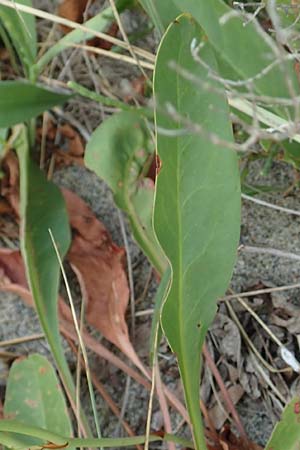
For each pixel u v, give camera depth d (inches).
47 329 19.5
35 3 22.8
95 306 20.5
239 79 18.7
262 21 20.1
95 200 21.7
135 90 22.0
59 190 20.9
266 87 18.4
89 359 20.6
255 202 20.9
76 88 19.8
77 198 21.5
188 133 16.9
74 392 19.5
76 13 22.2
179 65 17.0
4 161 21.5
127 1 20.9
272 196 20.8
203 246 17.2
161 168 16.7
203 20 18.0
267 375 19.9
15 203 21.4
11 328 21.1
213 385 20.1
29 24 20.9
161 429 20.2
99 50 20.6
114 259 20.8
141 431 20.3
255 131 16.3
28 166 21.1
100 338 20.7
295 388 19.7
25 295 20.8
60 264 19.0
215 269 17.2
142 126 20.1
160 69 16.8
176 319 17.2
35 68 21.3
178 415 20.1
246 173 20.8
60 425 19.0
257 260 20.6
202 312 17.4
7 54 22.8
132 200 20.1
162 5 18.8
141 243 20.0
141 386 20.4
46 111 22.1
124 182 20.1
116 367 20.6
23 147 21.2
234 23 18.1
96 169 20.2
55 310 19.6
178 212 17.0
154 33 22.1
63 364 19.4
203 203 17.1
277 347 20.1
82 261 20.8
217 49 18.1
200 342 17.6
